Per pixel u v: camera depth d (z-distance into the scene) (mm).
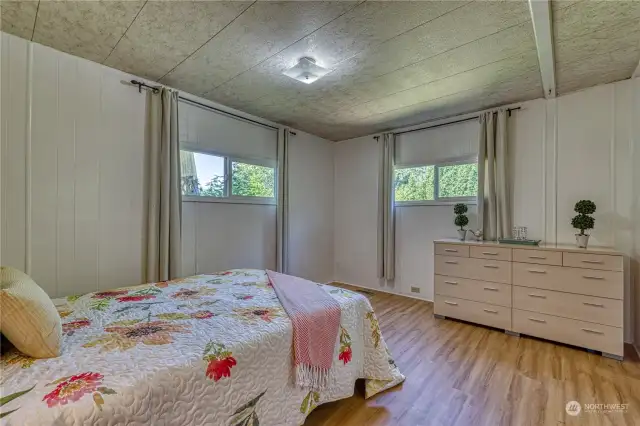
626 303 2738
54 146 2357
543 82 2791
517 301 2883
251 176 3857
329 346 1653
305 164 4621
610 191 2846
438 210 3998
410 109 3588
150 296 1935
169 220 2912
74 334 1320
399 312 3574
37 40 2209
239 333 1372
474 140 3691
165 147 2889
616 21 1910
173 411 1030
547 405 1803
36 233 2285
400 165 4355
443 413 1735
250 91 3096
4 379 957
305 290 2074
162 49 2322
